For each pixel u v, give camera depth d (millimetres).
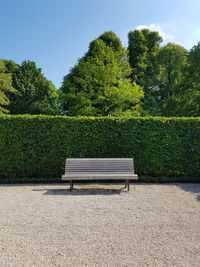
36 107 24406
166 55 21469
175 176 7746
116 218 3850
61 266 2389
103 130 7672
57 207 4492
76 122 7652
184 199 5082
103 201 4941
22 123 7531
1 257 2580
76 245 2865
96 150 7633
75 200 5027
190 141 7695
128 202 4855
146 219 3793
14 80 24047
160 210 4281
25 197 5289
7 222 3664
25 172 7543
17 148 7488
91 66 15234
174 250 2734
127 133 7676
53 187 6480
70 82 19781
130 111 15781
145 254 2635
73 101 17562
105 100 15406
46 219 3807
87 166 6363
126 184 6312
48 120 7594
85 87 16078
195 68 15453
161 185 6738
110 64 14594
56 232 3270
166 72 21859
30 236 3139
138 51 27359
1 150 7441
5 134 7461
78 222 3668
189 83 15617
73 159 6441
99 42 15992
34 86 25250
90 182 7238
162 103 22031
